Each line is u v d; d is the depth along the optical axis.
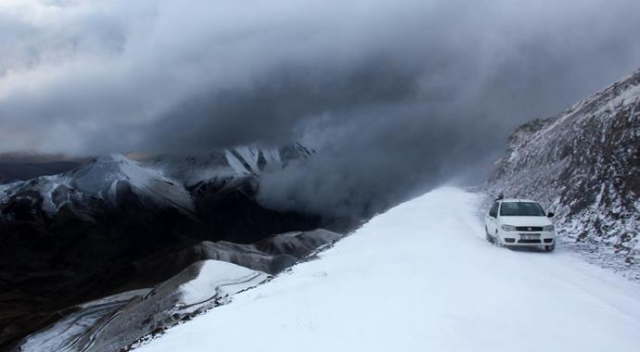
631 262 15.20
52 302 181.62
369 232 24.77
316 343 8.29
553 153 33.81
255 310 11.60
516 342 7.82
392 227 25.08
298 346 8.25
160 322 57.06
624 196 20.52
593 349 7.60
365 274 13.60
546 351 7.47
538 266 14.48
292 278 16.02
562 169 28.86
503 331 8.32
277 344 8.49
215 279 71.75
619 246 17.70
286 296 12.49
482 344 7.73
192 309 60.19
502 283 11.63
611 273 13.75
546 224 17.52
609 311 9.73
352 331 8.73
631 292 11.62
